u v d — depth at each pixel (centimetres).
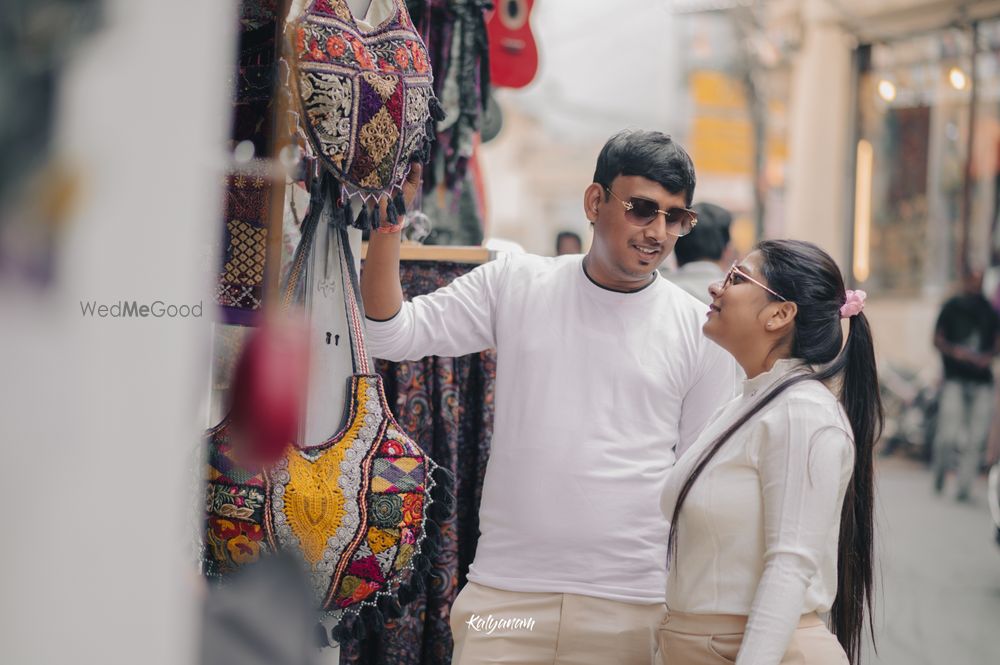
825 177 1454
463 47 335
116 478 91
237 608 151
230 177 233
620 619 268
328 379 228
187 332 96
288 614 156
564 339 276
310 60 206
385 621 224
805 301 238
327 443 215
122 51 90
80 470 89
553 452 271
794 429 226
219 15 98
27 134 86
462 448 321
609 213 271
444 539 309
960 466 1002
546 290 281
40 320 86
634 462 273
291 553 179
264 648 151
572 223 3381
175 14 93
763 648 214
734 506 231
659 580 275
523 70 438
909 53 1415
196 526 197
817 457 223
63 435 88
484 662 266
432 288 323
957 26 1305
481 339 289
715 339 249
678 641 237
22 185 85
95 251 89
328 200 227
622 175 268
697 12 1864
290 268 236
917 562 743
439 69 336
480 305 286
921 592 662
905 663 520
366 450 217
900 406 1325
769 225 2031
